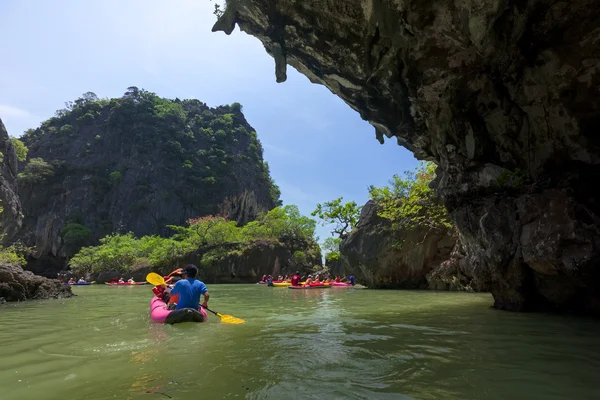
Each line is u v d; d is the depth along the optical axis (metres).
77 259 38.22
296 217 36.88
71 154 66.81
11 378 2.89
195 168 67.44
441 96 7.93
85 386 2.67
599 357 3.45
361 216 18.97
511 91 7.41
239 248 32.00
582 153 6.62
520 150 7.81
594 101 6.28
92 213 60.56
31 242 56.91
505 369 3.05
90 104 74.06
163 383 2.71
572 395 2.44
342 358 3.44
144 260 35.06
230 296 12.87
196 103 84.88
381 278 16.61
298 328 5.27
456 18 6.33
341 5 7.04
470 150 8.20
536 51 6.55
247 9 8.02
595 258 5.54
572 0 5.69
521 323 5.51
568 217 5.95
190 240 35.66
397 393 2.48
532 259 6.31
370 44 7.62
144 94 77.00
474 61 7.14
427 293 12.86
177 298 6.20
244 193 69.94
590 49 5.95
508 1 5.93
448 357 3.46
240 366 3.17
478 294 12.12
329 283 18.69
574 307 6.48
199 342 4.24
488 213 7.38
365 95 9.23
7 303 10.36
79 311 7.97
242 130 79.75
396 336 4.57
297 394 2.46
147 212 61.31
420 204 16.12
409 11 6.49
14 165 30.20
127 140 67.94
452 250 15.54
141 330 5.12
